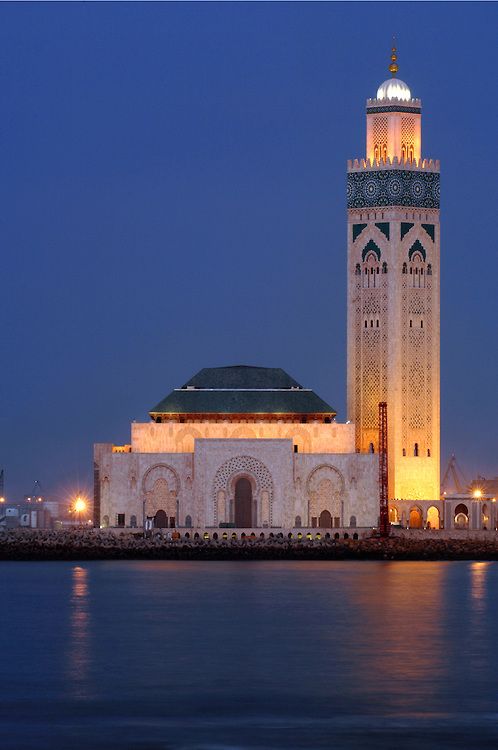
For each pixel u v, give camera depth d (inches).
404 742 4188.0
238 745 4151.1
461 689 4879.4
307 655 5570.9
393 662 5403.5
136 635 6122.1
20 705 4650.6
